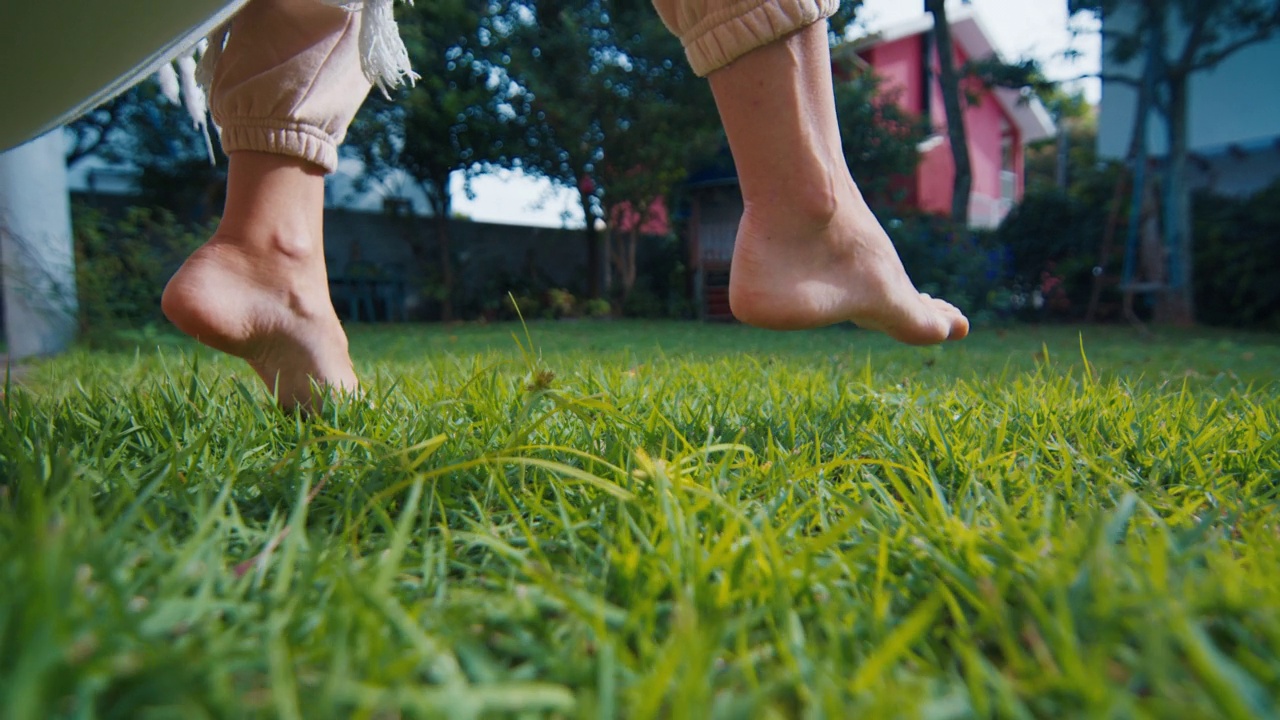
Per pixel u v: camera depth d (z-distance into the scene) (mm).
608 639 569
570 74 10695
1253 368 3641
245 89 1361
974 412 1527
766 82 1161
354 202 11656
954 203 9758
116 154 10609
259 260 1429
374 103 10430
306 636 596
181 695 450
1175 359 4207
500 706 479
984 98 16953
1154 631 498
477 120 10719
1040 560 706
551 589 633
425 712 455
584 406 1279
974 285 9344
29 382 2531
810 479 1098
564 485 1012
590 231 12742
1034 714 520
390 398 1641
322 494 1008
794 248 1237
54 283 4797
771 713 477
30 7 981
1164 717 464
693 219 12625
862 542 846
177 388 1640
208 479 1033
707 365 2523
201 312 1360
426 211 14109
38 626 465
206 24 1210
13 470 940
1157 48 8844
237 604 619
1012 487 1104
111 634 508
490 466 1076
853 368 3074
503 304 12211
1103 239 10516
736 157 1232
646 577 721
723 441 1343
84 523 681
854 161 11391
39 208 4836
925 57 15617
